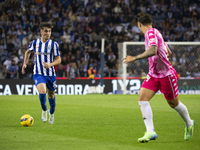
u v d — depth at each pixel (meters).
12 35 58.84
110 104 32.84
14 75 52.72
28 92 48.00
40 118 21.58
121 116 22.77
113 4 68.56
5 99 38.94
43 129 16.86
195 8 71.75
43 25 18.42
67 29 63.53
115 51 60.94
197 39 67.12
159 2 70.81
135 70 53.59
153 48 12.59
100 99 39.50
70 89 49.22
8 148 12.18
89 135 15.09
